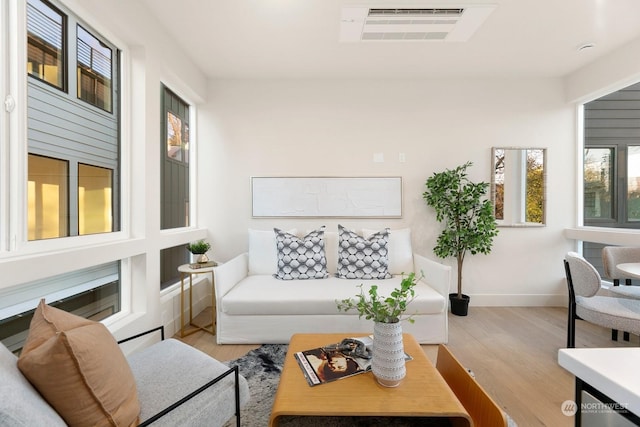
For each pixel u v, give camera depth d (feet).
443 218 10.52
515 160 10.67
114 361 3.28
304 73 10.34
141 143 7.18
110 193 6.73
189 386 3.97
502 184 10.66
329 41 8.46
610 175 9.71
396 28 7.77
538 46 8.68
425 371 4.57
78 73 5.82
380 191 10.67
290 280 8.95
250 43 8.57
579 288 6.42
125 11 6.42
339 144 10.68
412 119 10.69
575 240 10.65
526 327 8.83
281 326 7.71
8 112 4.48
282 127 10.71
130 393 3.32
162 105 9.01
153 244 7.52
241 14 7.34
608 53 9.07
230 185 10.75
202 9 7.18
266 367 6.61
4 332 4.47
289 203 10.69
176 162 9.79
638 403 1.54
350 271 9.12
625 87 9.22
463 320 9.37
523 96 10.69
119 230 7.01
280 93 10.69
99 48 6.40
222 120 10.71
